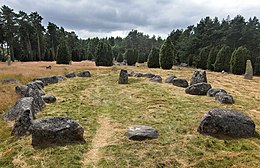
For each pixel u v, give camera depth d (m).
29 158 8.37
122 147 9.18
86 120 12.62
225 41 71.50
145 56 77.06
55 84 24.52
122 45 128.12
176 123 11.88
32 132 9.28
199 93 19.11
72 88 22.36
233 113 10.61
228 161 8.07
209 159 8.18
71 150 8.87
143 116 13.25
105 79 28.56
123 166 7.89
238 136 10.09
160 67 45.84
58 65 44.62
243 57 40.28
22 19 71.81
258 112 14.47
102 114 13.80
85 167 7.86
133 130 10.24
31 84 18.72
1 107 14.02
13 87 19.05
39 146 9.14
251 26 78.56
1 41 70.06
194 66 64.25
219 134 10.16
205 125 10.35
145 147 9.12
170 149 8.92
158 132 10.55
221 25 83.56
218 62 46.38
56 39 86.00
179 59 75.56
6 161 8.22
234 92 21.62
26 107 11.88
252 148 9.07
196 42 72.56
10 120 12.06
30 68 34.91
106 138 10.20
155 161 8.13
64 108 15.02
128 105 15.93
